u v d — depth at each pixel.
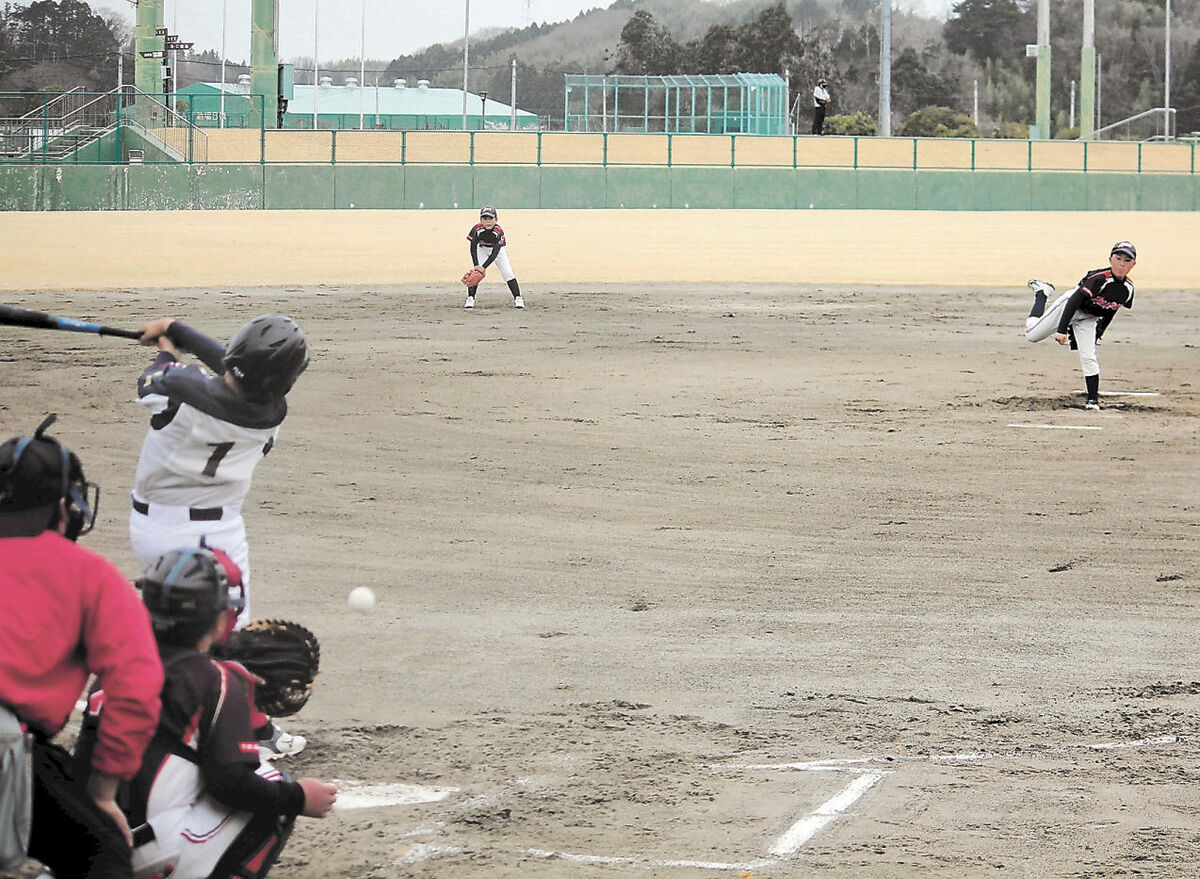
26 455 7.27
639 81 141.75
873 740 11.70
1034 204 103.00
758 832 9.84
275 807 7.73
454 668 13.34
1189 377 35.03
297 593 15.73
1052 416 28.86
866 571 17.20
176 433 9.72
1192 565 17.66
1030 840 9.74
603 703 12.48
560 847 9.54
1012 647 14.26
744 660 13.75
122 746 7.09
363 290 52.72
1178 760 11.32
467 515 19.72
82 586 7.21
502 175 91.81
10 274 53.25
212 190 85.69
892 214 92.31
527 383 31.83
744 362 36.12
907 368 35.53
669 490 21.61
